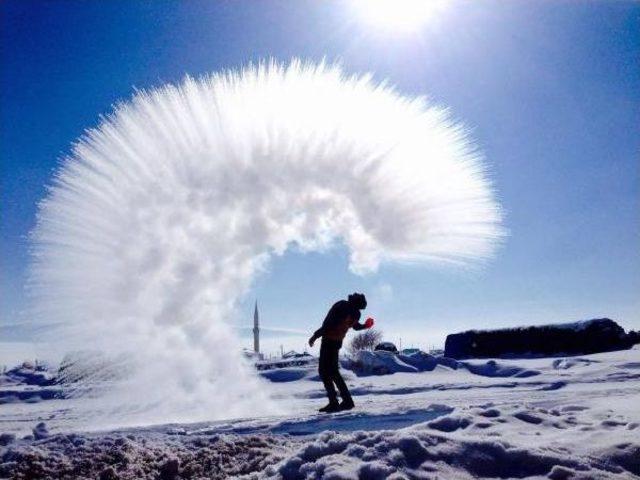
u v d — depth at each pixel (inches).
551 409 146.2
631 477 88.1
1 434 164.4
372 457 92.0
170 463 118.6
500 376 551.5
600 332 790.5
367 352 652.1
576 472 87.6
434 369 625.6
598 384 325.4
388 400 275.1
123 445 132.2
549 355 816.9
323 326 228.7
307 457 98.3
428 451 93.7
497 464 92.3
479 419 125.4
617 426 118.0
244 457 121.3
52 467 121.3
